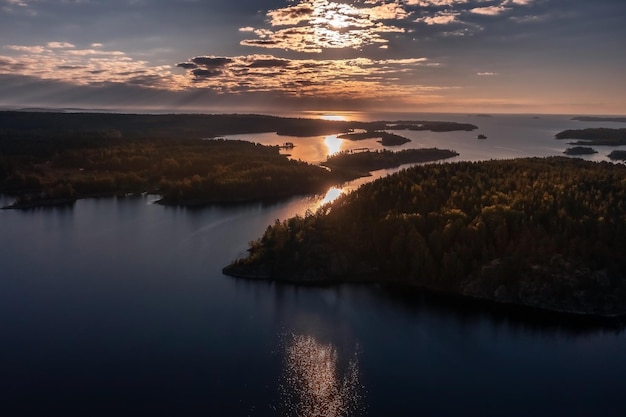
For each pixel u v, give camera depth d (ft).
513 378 301.22
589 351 329.93
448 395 285.23
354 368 310.24
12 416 268.82
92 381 298.35
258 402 279.08
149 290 420.36
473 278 414.21
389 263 443.32
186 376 301.84
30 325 363.15
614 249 402.72
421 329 356.18
